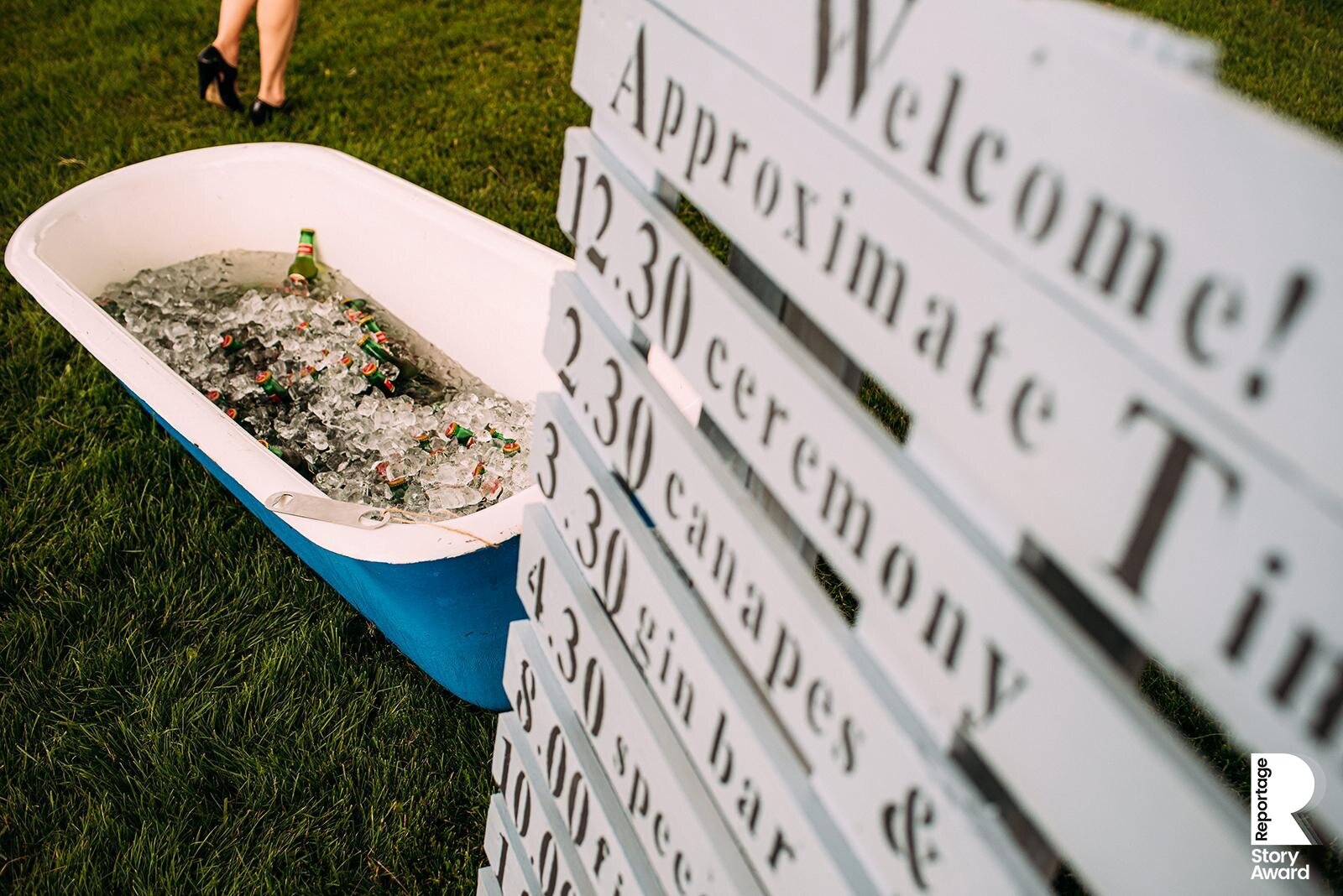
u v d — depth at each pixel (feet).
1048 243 1.93
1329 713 1.63
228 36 14.33
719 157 2.88
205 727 7.23
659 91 3.13
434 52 17.84
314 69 16.99
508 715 5.06
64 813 6.77
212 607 8.11
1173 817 1.88
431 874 6.60
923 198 2.20
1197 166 1.66
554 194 13.55
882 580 2.54
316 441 8.77
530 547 4.50
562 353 4.00
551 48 18.30
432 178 13.66
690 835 3.51
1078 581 2.09
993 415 2.12
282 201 11.11
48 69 16.76
